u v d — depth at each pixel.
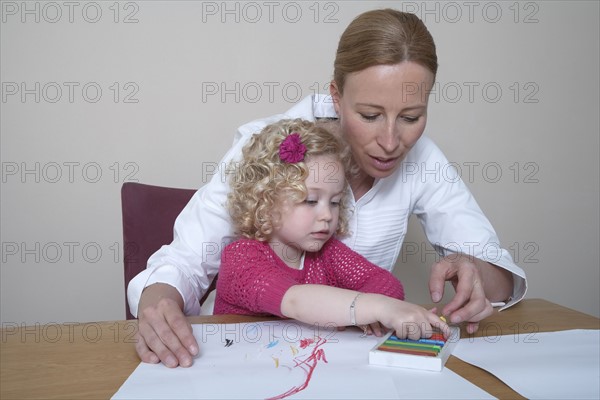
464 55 1.97
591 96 2.11
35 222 1.77
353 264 1.05
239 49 1.82
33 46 1.72
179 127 1.81
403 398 0.57
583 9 2.07
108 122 1.77
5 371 0.66
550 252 2.14
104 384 0.62
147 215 1.38
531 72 2.04
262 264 0.92
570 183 2.12
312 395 0.58
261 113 1.85
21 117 1.73
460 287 0.86
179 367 0.67
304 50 1.85
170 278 0.97
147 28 1.76
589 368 0.66
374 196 1.17
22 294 1.79
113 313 1.85
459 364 0.68
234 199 1.03
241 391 0.59
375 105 0.89
